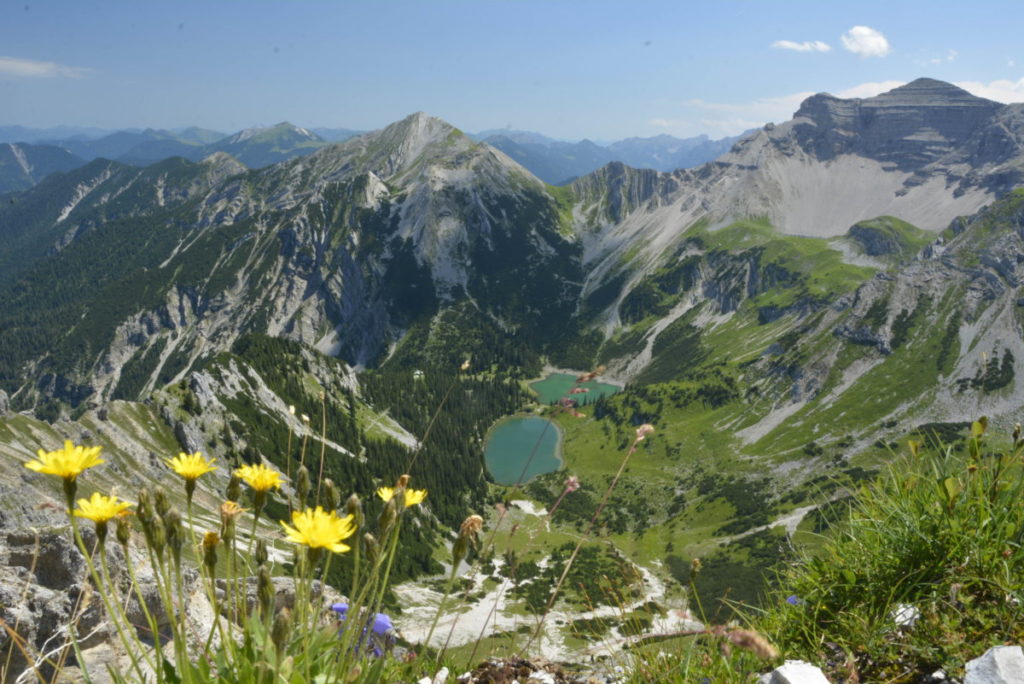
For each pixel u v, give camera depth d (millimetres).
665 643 4516
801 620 4941
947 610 4613
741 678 4363
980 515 4922
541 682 4648
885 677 4414
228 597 3316
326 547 3023
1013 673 3703
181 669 3107
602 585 4641
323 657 3578
